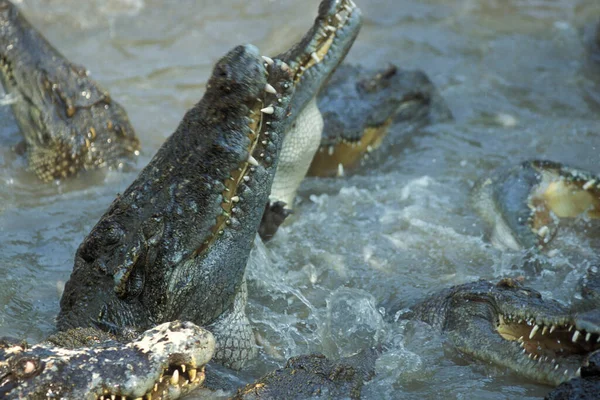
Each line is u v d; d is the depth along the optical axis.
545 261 22.66
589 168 27.72
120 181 26.84
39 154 26.78
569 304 20.11
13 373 15.30
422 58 36.31
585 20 39.50
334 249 24.02
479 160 28.92
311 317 20.89
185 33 37.88
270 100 17.70
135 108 31.67
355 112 28.75
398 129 30.86
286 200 24.36
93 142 26.89
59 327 18.31
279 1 40.78
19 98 26.97
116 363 15.91
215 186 17.53
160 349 16.23
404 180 28.08
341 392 17.06
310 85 22.58
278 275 22.42
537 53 36.66
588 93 33.38
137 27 38.28
